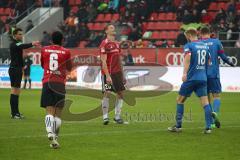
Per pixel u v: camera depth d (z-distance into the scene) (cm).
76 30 7838
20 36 3691
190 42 2956
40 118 3747
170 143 2683
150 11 8031
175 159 2298
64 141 2734
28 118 3744
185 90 2958
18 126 3312
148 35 7738
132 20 7812
